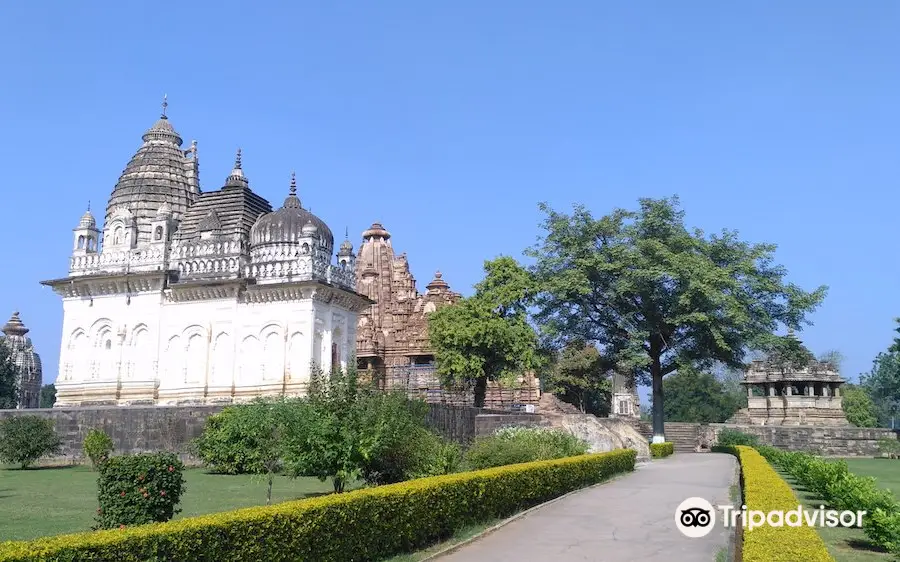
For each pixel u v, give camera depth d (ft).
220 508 55.88
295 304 122.83
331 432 53.78
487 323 142.20
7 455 97.45
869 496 46.55
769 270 141.28
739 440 160.35
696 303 129.08
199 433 98.99
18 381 248.52
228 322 126.11
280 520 32.60
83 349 134.21
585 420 97.55
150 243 137.49
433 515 43.83
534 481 58.54
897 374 218.38
